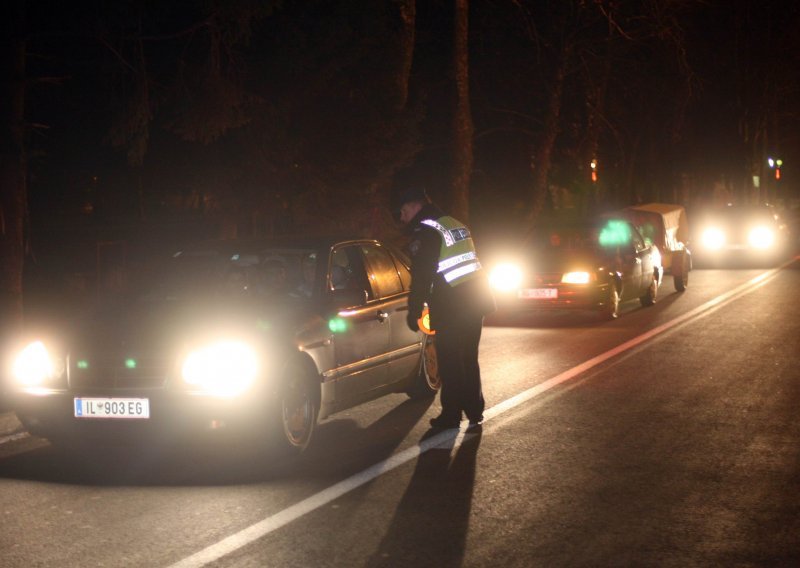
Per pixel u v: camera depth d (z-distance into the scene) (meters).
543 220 38.44
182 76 17.06
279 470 8.16
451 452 8.68
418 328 9.53
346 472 8.06
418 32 31.38
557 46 32.97
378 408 10.70
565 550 6.16
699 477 7.79
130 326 8.59
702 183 61.06
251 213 20.44
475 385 9.66
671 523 6.67
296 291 9.42
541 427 9.62
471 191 35.09
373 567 5.91
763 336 15.97
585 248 19.77
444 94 31.09
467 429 9.58
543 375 12.66
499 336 16.80
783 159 85.38
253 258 9.75
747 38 57.56
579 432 9.39
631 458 8.39
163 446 8.93
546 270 18.72
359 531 6.56
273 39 20.02
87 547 6.34
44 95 17.47
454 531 6.55
